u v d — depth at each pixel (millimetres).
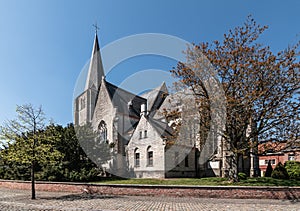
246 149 20203
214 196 17688
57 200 17891
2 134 18922
